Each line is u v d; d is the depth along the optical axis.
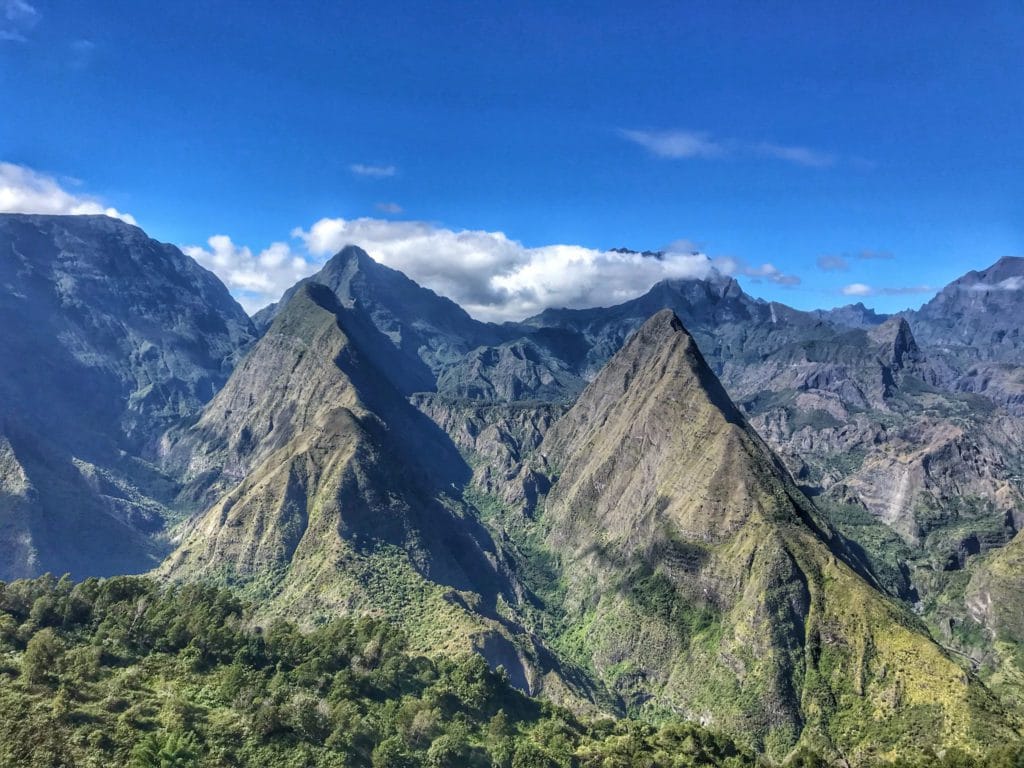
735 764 133.25
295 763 107.69
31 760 93.81
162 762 96.25
